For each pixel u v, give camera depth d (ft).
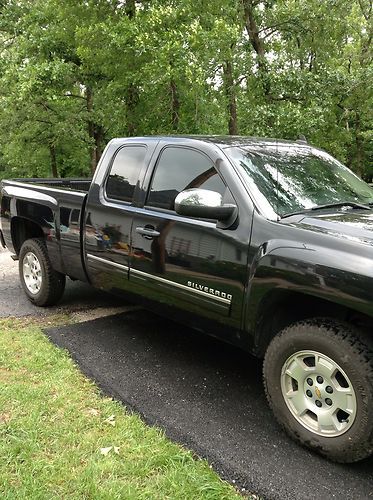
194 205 10.10
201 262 10.84
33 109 50.98
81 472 8.30
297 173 11.79
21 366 12.38
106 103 41.63
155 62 31.24
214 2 34.17
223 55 33.47
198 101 35.50
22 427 9.54
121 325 15.64
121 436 9.39
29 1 51.85
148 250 12.25
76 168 73.72
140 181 13.03
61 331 15.01
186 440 9.37
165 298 12.03
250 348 10.39
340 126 47.29
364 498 7.87
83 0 37.83
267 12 41.34
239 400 11.00
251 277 9.74
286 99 38.70
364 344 8.34
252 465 8.65
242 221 10.17
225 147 11.53
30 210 17.19
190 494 7.85
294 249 9.06
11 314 16.72
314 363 8.98
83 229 14.76
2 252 27.55
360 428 8.23
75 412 10.24
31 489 7.84
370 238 8.68
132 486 7.98
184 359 13.12
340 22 42.06
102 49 34.96
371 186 13.67
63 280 17.21
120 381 11.76
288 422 9.35
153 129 39.29
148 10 34.24
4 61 46.91
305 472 8.49
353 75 41.34
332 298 8.38
